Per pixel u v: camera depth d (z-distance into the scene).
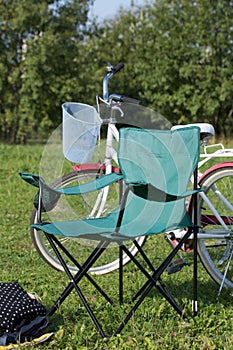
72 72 35.12
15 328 3.34
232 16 32.59
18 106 35.47
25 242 6.02
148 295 4.21
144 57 35.62
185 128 3.47
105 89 4.46
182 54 33.34
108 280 4.66
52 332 3.53
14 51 35.62
